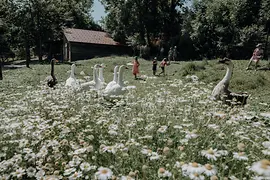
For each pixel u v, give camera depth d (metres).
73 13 48.53
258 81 12.83
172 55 30.36
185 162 2.34
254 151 2.71
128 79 15.05
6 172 2.61
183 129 3.01
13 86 11.62
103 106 4.67
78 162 2.47
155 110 4.12
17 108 4.78
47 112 4.57
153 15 37.53
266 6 29.78
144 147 2.61
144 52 33.06
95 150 3.01
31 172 2.52
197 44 33.66
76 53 33.53
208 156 2.17
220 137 2.75
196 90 5.77
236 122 3.07
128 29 36.53
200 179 1.87
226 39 31.39
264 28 30.17
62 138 3.25
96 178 2.08
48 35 35.00
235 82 12.80
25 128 3.27
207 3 34.25
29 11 33.12
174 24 38.53
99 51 34.88
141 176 2.44
